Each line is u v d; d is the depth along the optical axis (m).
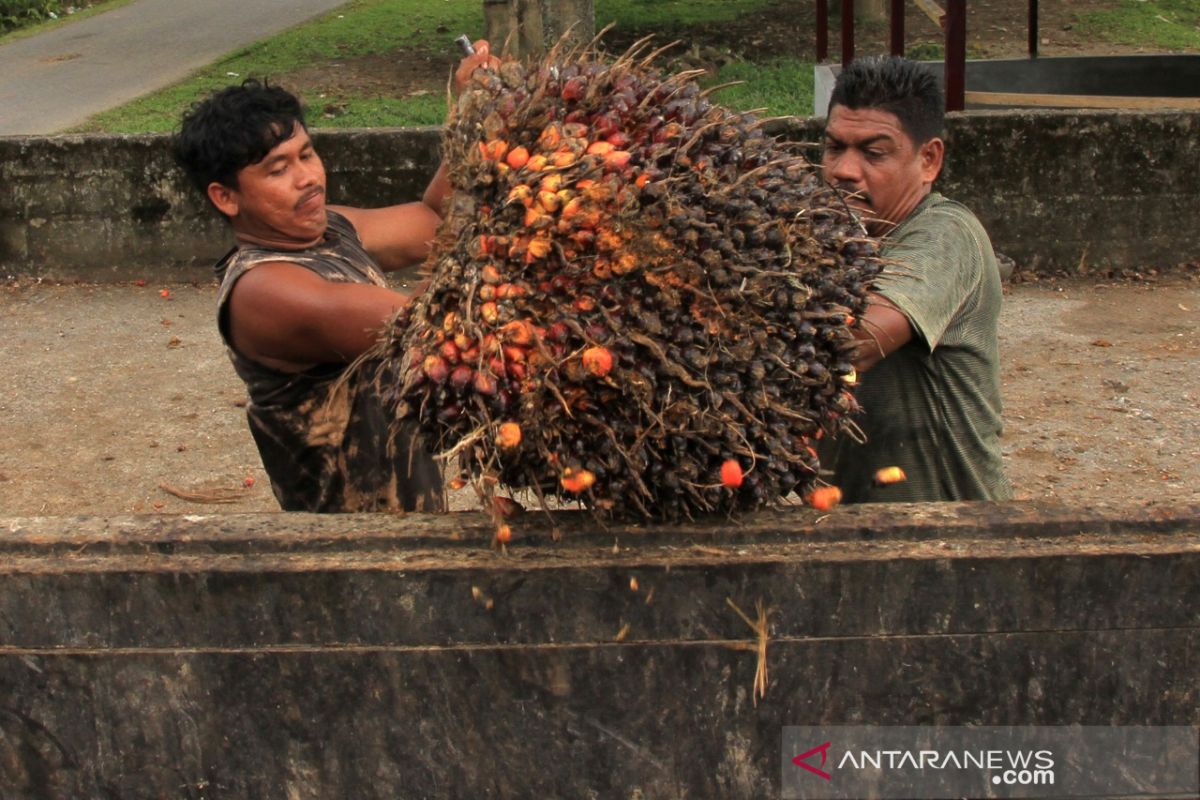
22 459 4.93
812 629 2.23
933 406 2.49
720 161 2.04
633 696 2.27
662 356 1.93
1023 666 2.26
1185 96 9.28
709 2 15.52
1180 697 2.28
